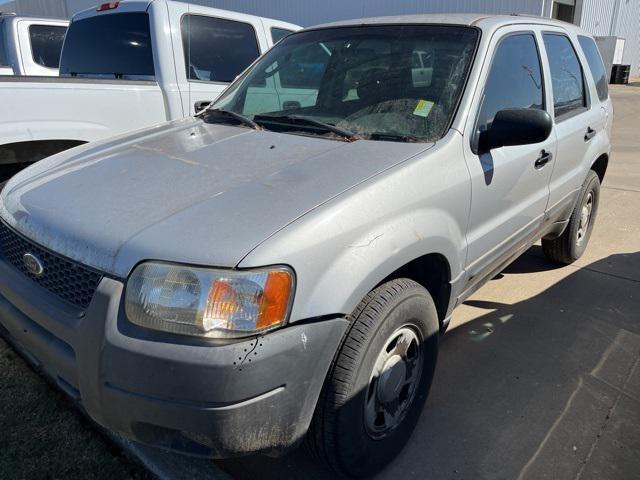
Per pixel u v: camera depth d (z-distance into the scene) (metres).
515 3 19.00
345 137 2.67
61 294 2.07
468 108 2.70
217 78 5.50
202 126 3.13
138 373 1.77
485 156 2.79
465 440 2.69
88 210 2.12
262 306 1.77
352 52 3.21
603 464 2.54
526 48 3.41
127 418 1.84
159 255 1.81
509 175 2.99
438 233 2.40
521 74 3.29
